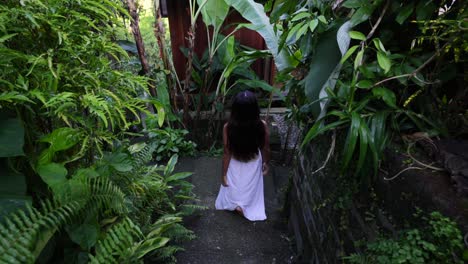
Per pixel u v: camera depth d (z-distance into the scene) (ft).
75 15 3.15
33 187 3.50
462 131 3.59
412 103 3.98
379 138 3.62
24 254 2.52
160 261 6.16
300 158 7.84
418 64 3.67
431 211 2.82
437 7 3.60
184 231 6.78
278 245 7.70
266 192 10.56
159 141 12.32
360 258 3.34
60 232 3.65
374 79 3.89
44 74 3.09
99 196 3.76
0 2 2.90
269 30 8.79
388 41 4.26
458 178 2.88
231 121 7.63
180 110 14.93
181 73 14.48
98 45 3.59
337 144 4.86
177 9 13.14
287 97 7.22
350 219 4.34
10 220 2.66
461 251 2.34
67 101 3.17
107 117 3.90
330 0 5.34
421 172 3.21
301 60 6.64
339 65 4.19
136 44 11.05
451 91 4.05
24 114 3.24
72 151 3.94
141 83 4.04
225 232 8.03
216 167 11.72
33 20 2.73
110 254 3.60
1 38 2.59
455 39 3.04
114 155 4.59
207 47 14.02
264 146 8.29
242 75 13.08
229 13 13.12
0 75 2.70
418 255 2.60
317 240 5.82
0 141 2.67
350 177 4.41
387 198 3.57
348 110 3.78
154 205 6.88
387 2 3.69
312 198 6.30
